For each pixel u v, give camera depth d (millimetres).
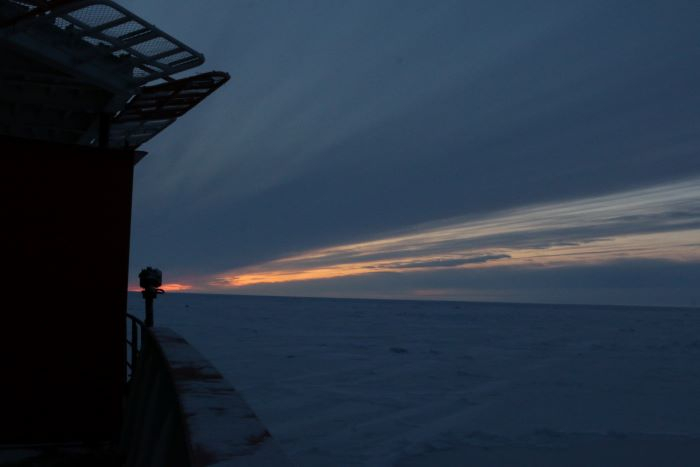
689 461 8734
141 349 4250
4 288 4441
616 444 9648
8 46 3639
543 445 9617
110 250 4746
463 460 8711
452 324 59594
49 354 4516
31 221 4551
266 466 1084
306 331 42250
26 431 4395
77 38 3828
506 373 19641
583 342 35719
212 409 1544
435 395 14914
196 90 4867
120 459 4125
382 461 8648
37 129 5512
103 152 4785
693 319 89125
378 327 50781
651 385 16938
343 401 13750
